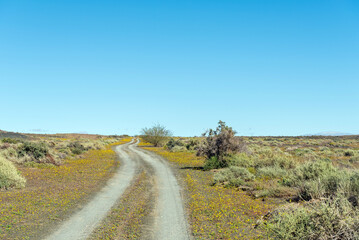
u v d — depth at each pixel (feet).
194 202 43.37
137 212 38.81
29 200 43.16
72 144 155.63
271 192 44.62
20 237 28.43
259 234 28.17
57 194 48.24
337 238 19.26
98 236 29.48
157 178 69.41
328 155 118.83
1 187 49.96
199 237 29.01
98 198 47.39
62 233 30.25
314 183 38.32
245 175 60.18
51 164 83.56
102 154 140.46
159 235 29.96
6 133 219.41
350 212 20.59
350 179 35.68
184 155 136.05
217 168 80.74
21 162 81.20
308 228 20.31
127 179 68.23
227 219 34.47
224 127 85.66
